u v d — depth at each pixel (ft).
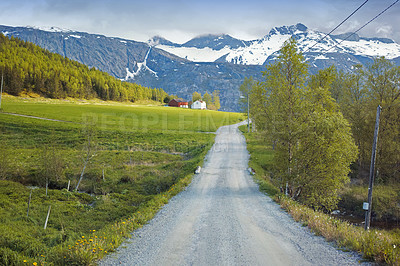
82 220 61.93
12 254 31.81
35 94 434.71
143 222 46.44
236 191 74.43
